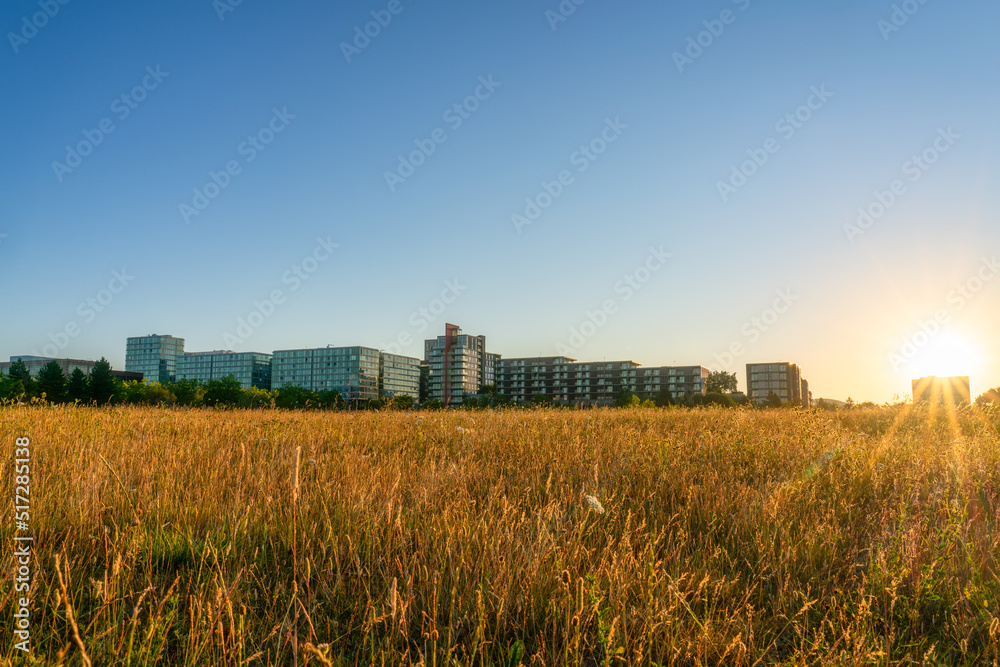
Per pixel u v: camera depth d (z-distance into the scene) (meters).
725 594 3.50
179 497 4.99
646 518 4.80
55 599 3.17
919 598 3.37
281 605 3.37
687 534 4.47
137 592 3.35
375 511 4.65
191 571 3.48
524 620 3.12
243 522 4.24
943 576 3.52
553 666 2.81
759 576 3.66
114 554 3.66
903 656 2.93
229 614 2.88
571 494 5.16
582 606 2.96
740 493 5.44
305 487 5.53
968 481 5.75
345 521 4.44
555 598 3.31
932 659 2.82
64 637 2.88
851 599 3.27
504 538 4.02
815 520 4.59
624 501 5.42
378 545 4.02
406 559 3.79
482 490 5.72
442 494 5.32
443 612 3.31
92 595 3.25
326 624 3.19
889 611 3.25
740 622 3.14
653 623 2.98
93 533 4.13
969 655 2.92
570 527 4.48
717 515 4.97
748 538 4.43
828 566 3.88
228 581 3.49
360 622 3.23
